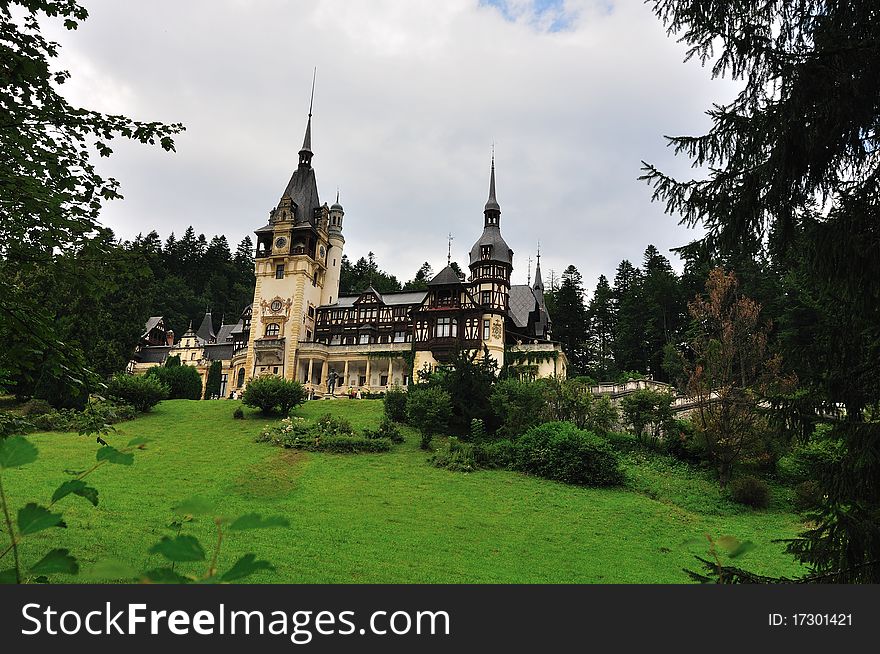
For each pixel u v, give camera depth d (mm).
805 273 8383
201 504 2328
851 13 7488
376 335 75438
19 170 9938
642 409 37781
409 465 33406
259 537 19797
